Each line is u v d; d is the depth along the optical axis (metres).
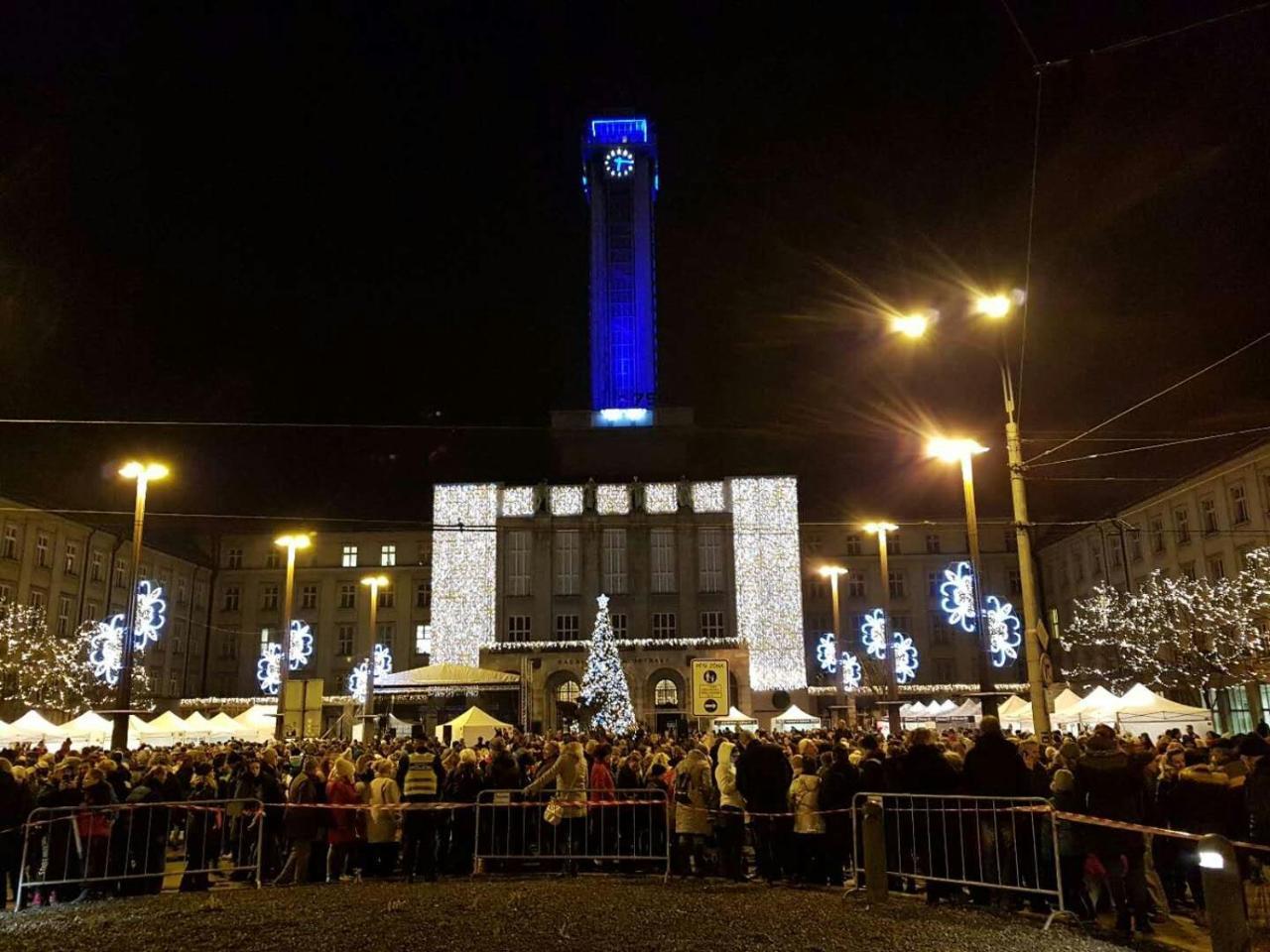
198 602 76.69
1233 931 7.83
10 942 10.17
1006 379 20.92
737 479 70.94
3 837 13.40
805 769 14.95
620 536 70.81
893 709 33.81
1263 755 11.31
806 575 79.31
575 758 15.98
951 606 77.06
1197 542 51.94
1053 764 14.53
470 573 69.69
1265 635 43.44
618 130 85.62
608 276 82.31
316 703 27.89
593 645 56.41
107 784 14.55
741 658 64.94
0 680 46.59
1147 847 11.59
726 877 15.19
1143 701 25.97
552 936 10.01
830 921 10.82
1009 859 11.98
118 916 11.68
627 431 78.25
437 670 35.97
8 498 50.91
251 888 14.79
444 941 9.81
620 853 16.17
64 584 56.41
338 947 9.62
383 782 15.91
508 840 16.11
